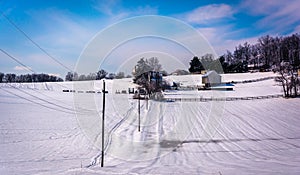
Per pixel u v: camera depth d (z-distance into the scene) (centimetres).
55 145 930
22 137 1041
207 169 594
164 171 568
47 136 1071
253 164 697
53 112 1738
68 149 874
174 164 689
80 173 527
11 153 817
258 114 1773
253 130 1334
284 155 880
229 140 1088
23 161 726
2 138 1010
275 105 2125
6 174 571
